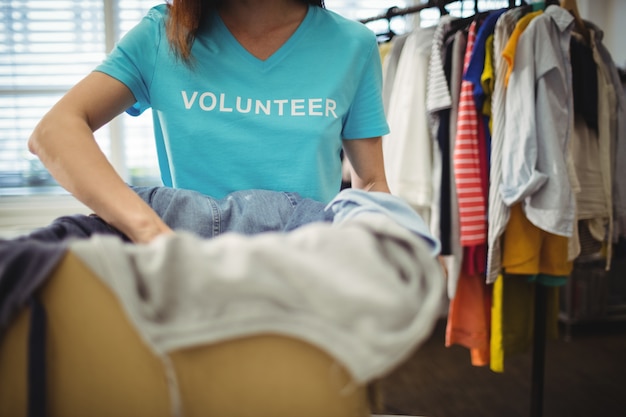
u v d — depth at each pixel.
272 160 0.66
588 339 2.41
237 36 0.68
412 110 1.62
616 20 2.67
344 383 0.30
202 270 0.30
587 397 1.85
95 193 0.51
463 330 1.53
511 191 1.30
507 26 1.38
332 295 0.29
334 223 0.44
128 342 0.31
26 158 2.37
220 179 0.66
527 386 1.98
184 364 0.30
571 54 1.45
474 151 1.43
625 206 1.58
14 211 2.34
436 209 1.54
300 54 0.67
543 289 1.51
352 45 0.70
